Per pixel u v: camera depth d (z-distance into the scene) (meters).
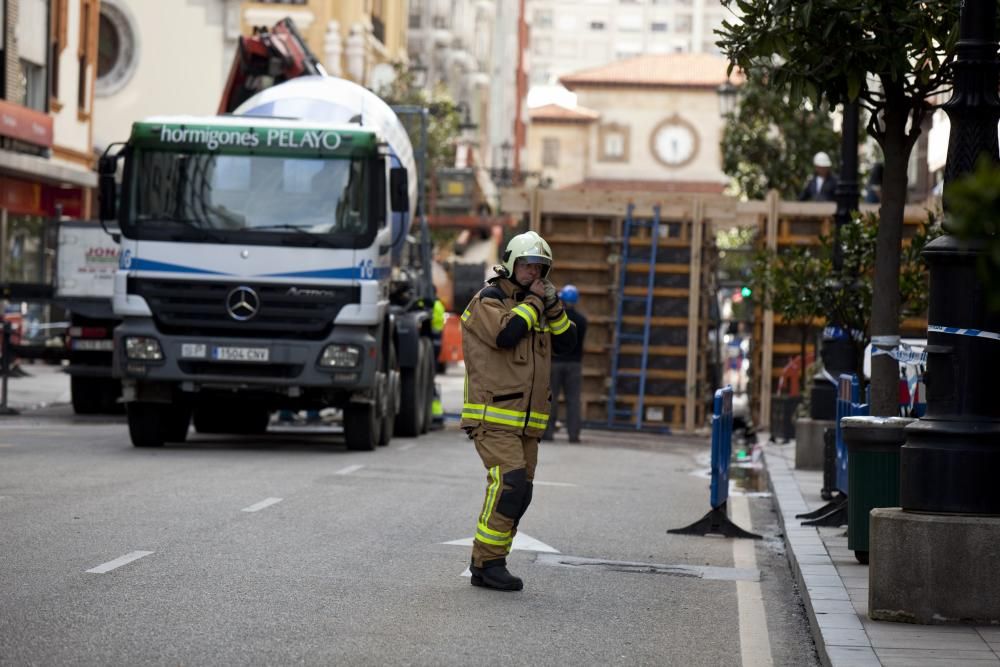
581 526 21.33
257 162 30.19
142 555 16.42
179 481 23.69
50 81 67.44
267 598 14.48
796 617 15.23
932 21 18.72
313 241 29.92
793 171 65.38
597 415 47.50
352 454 30.78
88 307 42.03
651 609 15.27
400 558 17.30
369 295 30.08
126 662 11.60
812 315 27.42
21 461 26.42
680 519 22.80
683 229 47.03
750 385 48.00
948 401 13.64
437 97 103.38
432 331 41.41
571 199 47.06
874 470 16.94
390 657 12.30
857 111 30.97
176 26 88.50
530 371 15.72
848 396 22.19
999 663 11.76
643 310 47.12
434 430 42.16
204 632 12.82
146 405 30.58
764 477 31.41
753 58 19.81
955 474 13.50
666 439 44.16
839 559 17.39
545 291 15.70
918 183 66.06
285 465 27.23
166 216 29.98
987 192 6.71
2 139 59.81
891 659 11.91
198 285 29.86
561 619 14.40
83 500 20.88
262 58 37.69
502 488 15.64
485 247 123.06
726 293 63.31
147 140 30.11
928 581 13.44
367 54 98.75
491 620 14.11
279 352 29.83
